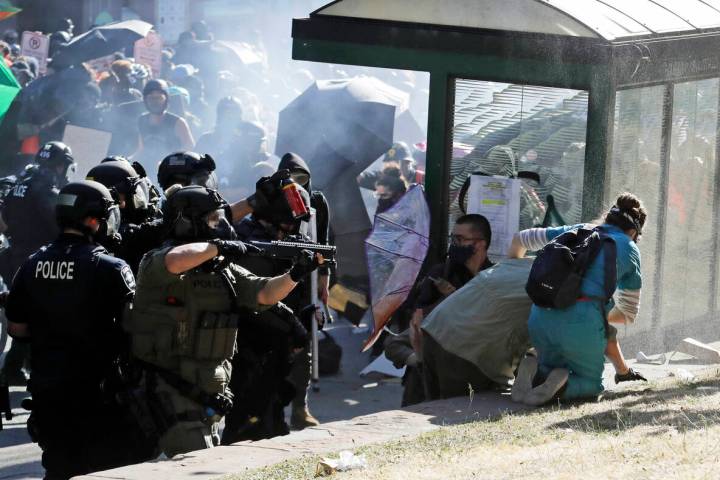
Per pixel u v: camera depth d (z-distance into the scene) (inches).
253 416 347.9
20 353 497.0
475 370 390.6
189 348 296.2
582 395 369.1
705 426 305.9
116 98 838.5
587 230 370.3
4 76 764.0
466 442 311.1
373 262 492.4
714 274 546.6
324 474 278.7
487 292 389.1
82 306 303.9
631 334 500.4
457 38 484.1
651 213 501.0
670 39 474.3
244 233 362.6
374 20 494.3
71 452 310.2
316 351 498.3
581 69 463.2
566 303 357.7
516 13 471.2
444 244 498.3
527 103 480.7
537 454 286.4
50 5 1636.3
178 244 295.7
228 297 298.7
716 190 542.3
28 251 514.6
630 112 479.2
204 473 282.0
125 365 306.8
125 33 1043.9
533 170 483.2
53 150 512.7
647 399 361.4
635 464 265.4
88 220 309.7
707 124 530.6
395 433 334.0
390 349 435.2
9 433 434.3
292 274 297.3
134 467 288.7
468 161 493.7
